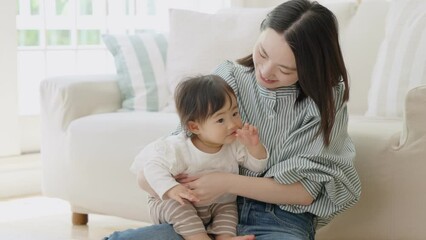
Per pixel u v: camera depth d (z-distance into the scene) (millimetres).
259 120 1774
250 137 1646
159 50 2904
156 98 2809
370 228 1908
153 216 1727
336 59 1693
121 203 2520
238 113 1682
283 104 1759
